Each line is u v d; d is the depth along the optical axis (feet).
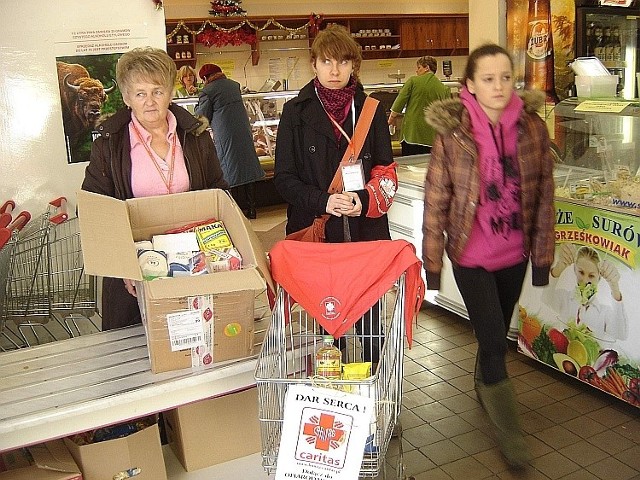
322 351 6.57
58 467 6.71
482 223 9.05
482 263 9.19
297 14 33.63
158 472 7.32
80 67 9.95
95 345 7.45
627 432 9.73
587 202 10.46
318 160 8.83
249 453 8.06
